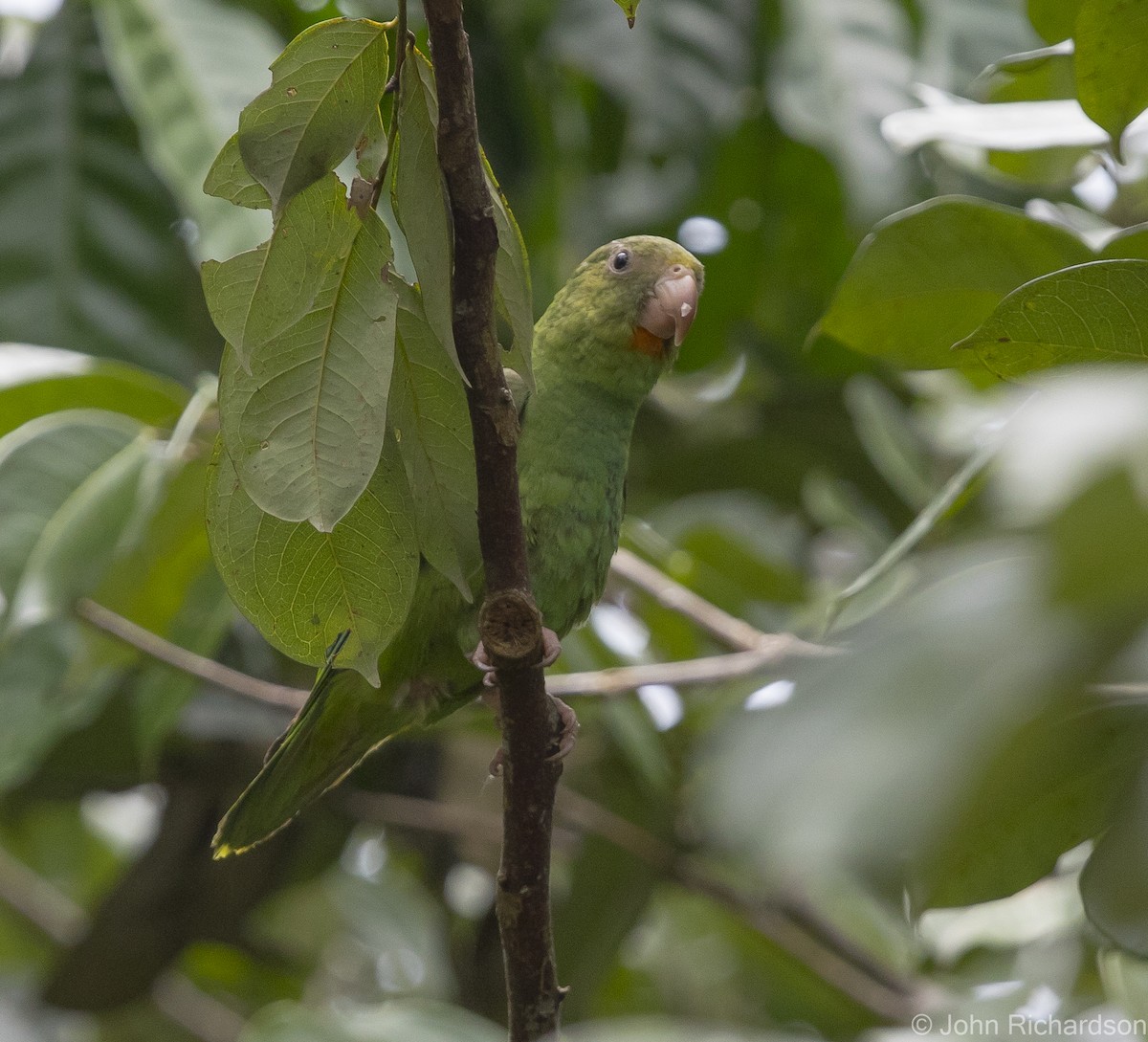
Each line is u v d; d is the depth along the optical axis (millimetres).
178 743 9531
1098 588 1558
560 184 9602
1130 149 6773
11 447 6832
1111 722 4258
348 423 3791
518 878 4789
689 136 8758
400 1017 6184
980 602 1803
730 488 10945
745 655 7691
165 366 8469
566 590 6789
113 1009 9438
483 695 6789
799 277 10727
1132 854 4094
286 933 11102
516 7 8984
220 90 7637
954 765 1599
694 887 9219
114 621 7352
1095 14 4215
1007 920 6941
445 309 3654
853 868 1669
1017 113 5730
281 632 4195
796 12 8828
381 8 9000
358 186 3705
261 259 3711
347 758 6895
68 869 12234
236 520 4031
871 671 1766
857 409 9695
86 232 8578
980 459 4301
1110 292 3838
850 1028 9766
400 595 4121
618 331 6855
